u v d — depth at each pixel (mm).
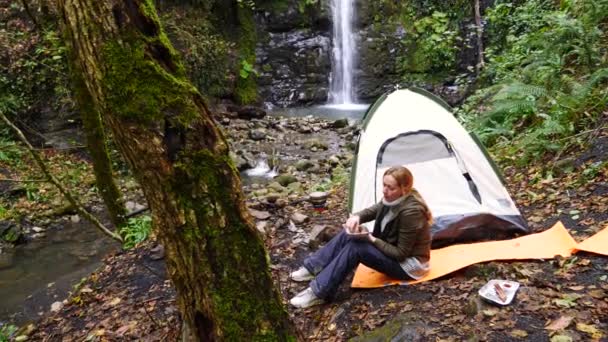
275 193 6832
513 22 10141
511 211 4012
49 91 9555
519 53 8125
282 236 4824
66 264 5863
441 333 2781
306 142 10000
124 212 5789
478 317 2859
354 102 14664
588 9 6332
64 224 7094
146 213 6598
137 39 1680
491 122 6699
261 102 14172
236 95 13648
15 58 9328
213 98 13039
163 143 1704
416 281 3420
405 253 3338
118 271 4777
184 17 12594
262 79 14477
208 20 13484
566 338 2543
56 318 4234
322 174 8203
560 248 3537
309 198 5832
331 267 3381
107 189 5668
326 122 11633
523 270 3305
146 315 3842
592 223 3871
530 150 5508
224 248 1811
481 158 4281
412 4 14883
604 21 6875
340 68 14875
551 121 5316
